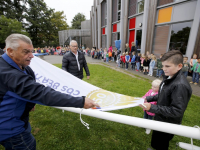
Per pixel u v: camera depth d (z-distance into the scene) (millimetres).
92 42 23859
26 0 30016
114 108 1242
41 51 20922
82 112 1152
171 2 6680
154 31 7898
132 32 10539
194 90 4414
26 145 1161
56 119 2680
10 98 989
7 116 1002
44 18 33719
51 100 930
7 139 1067
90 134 2258
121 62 9500
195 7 5738
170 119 1261
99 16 17250
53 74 1970
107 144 2045
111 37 14484
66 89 1768
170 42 7090
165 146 1425
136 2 9500
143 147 1986
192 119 2680
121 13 11250
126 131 2334
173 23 6785
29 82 939
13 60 1005
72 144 2041
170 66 1141
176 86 1098
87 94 1675
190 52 6098
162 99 1262
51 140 2111
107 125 2496
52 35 37000
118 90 4328
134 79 5797
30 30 33094
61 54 21688
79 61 3109
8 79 906
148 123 975
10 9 26797
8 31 21266
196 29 5762
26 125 1174
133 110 3031
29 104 1139
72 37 30344
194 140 2143
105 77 6168
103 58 14258
